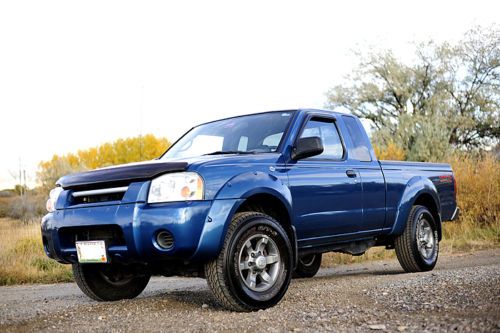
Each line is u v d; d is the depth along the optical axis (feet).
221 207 13.65
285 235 14.97
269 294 14.29
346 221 18.15
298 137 17.11
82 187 15.03
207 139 18.37
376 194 19.66
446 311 11.75
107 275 16.98
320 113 18.49
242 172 14.62
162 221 13.25
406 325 10.73
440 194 23.75
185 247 13.20
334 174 17.83
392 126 84.84
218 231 13.50
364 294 15.06
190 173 13.58
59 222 14.97
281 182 15.61
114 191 14.16
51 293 22.08
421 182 22.15
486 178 43.37
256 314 13.29
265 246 14.73
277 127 17.30
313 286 18.01
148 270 15.17
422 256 21.71
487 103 87.35
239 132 17.85
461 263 25.99
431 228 22.53
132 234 13.52
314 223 16.81
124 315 13.99
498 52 87.92
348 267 28.66
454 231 41.04
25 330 12.62
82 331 12.21
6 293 23.18
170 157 18.40
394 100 92.63
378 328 10.59
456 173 44.91
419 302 13.02
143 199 13.69
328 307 13.56
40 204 72.74
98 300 17.15
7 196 88.79
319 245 17.84
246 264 14.14
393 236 21.24
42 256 33.94
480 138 89.51
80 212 14.52
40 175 81.76
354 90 93.86
